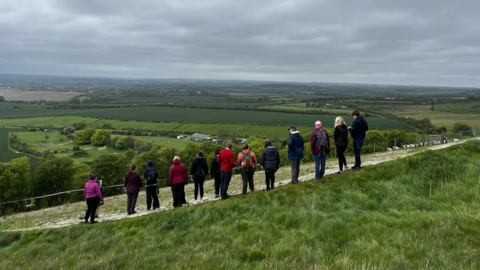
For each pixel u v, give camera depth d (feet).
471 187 30.78
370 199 32.55
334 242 22.91
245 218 32.94
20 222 62.75
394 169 39.86
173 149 217.15
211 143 233.35
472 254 16.80
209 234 28.78
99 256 26.76
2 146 346.33
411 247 19.33
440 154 41.98
